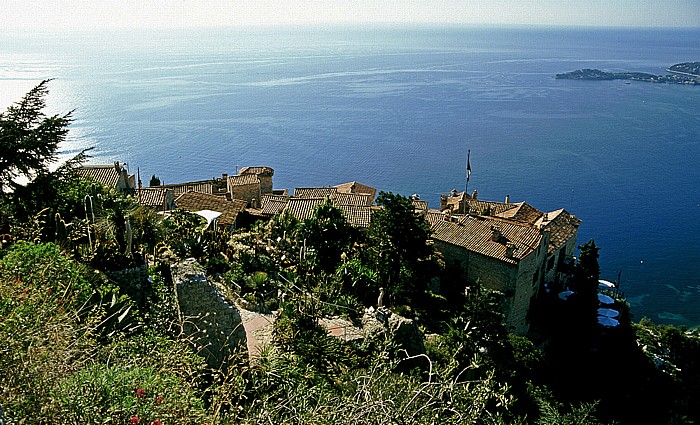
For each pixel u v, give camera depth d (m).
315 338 21.00
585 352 48.62
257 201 67.69
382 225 42.94
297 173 162.75
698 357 58.59
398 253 42.34
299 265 35.47
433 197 146.62
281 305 24.72
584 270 52.47
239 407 12.07
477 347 30.92
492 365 30.11
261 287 29.06
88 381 10.43
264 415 11.32
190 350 15.23
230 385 13.09
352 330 23.58
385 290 35.09
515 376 32.56
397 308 35.03
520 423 19.41
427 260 45.06
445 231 52.72
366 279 34.72
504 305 47.22
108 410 10.02
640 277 106.69
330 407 11.23
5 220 26.00
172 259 26.80
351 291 33.84
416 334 23.14
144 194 55.97
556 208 141.25
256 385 15.03
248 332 22.64
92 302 16.94
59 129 35.50
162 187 63.91
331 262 38.94
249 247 35.94
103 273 21.34
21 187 32.38
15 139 32.38
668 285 103.69
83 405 9.91
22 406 9.59
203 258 30.72
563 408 33.56
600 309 53.03
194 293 17.38
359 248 43.56
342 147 195.25
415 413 10.54
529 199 147.25
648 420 41.97
